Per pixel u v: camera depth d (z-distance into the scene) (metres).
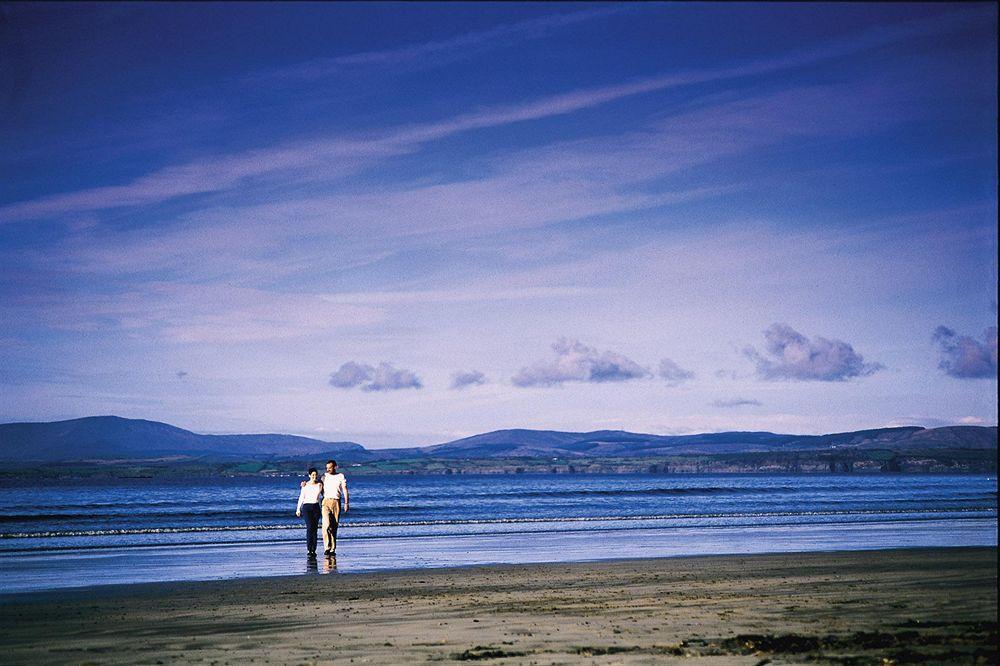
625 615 9.89
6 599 12.94
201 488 117.75
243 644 8.42
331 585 14.38
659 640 8.08
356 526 33.03
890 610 9.98
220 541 25.94
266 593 13.41
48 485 141.75
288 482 178.25
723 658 7.12
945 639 7.88
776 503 58.03
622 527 31.78
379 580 15.05
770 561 17.75
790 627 8.77
